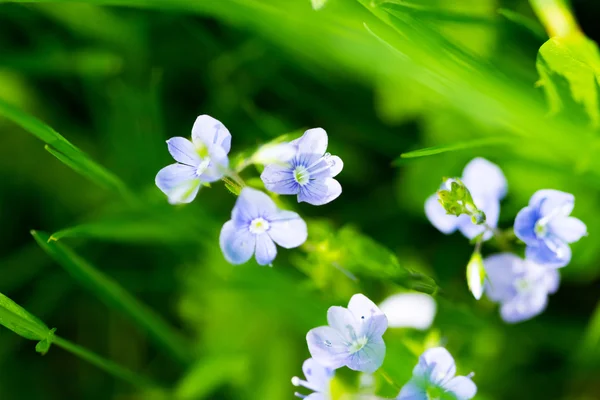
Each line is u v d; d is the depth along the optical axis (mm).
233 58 400
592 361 382
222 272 383
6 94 405
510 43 378
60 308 403
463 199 323
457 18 358
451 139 390
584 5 389
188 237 381
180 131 407
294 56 393
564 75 345
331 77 395
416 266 390
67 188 408
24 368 401
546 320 383
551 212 323
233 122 402
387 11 336
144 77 401
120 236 372
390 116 393
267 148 313
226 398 387
